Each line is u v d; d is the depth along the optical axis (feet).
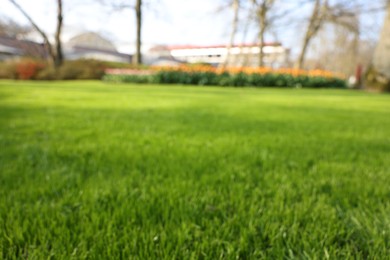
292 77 49.57
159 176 4.78
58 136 7.77
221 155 6.27
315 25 50.19
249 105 17.61
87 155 6.02
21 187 4.13
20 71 57.47
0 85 34.19
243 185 4.53
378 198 4.10
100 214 3.37
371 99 26.00
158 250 2.76
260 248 2.89
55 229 3.02
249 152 6.57
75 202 3.72
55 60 61.05
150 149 6.63
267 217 3.40
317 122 11.62
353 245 2.91
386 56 41.52
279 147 7.19
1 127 8.77
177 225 3.25
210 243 2.88
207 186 4.39
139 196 4.00
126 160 5.70
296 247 2.88
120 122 10.46
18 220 3.13
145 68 68.08
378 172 5.35
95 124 9.90
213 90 34.63
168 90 31.94
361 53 97.71
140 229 3.14
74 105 15.66
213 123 10.74
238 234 3.15
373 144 7.83
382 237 3.02
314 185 4.59
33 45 63.67
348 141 8.19
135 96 22.72
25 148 6.29
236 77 48.08
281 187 4.42
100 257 2.62
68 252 2.68
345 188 4.48
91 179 4.61
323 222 3.35
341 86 52.60
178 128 9.59
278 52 103.14
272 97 25.30
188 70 50.24
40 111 12.80
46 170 4.98
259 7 40.81
